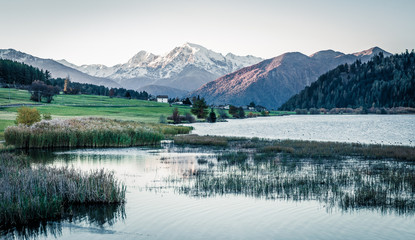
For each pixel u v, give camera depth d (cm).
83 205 1825
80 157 3800
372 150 4075
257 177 2588
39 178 1922
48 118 7088
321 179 2491
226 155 3903
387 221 1593
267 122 14325
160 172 2842
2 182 1850
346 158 3641
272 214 1694
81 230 1474
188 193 2095
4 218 1560
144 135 5259
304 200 1936
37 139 4619
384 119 17212
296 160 3516
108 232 1452
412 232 1459
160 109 17412
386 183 2367
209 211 1733
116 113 13738
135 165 3234
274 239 1377
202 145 5181
